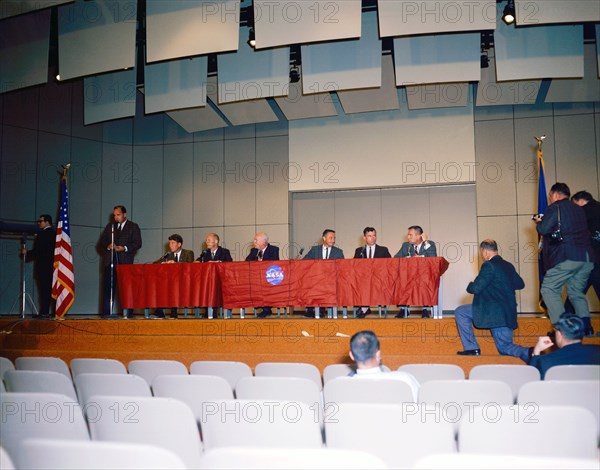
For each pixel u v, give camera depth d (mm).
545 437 1899
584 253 4773
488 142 9117
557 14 6363
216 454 1467
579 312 4785
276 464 1438
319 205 10000
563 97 8531
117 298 9586
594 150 8688
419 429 1988
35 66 7992
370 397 2719
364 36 7770
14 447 2295
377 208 9766
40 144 9398
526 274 8758
